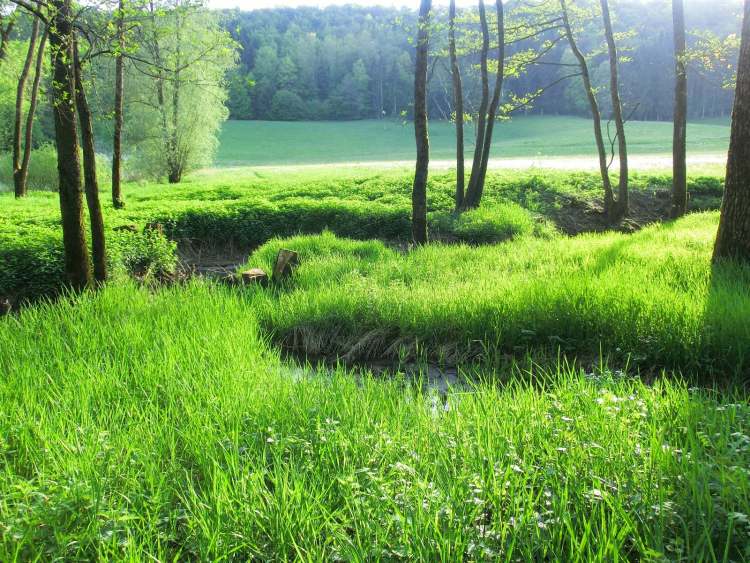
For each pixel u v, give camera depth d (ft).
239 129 336.90
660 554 9.95
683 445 14.96
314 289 36.83
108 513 12.02
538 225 71.31
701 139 200.85
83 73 36.63
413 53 375.86
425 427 16.37
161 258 50.75
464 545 11.03
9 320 28.96
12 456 15.83
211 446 15.38
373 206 72.74
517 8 74.02
